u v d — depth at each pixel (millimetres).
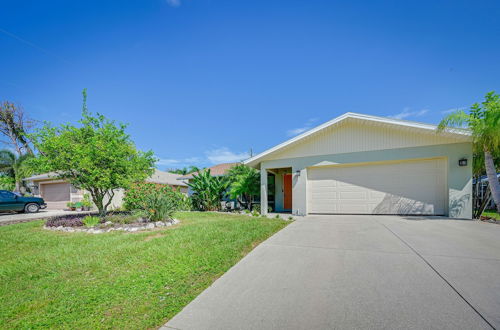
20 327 2318
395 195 8750
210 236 5578
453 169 7730
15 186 22016
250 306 2602
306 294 2832
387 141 8719
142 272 3594
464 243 4742
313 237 5582
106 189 8672
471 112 7191
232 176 13750
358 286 2984
